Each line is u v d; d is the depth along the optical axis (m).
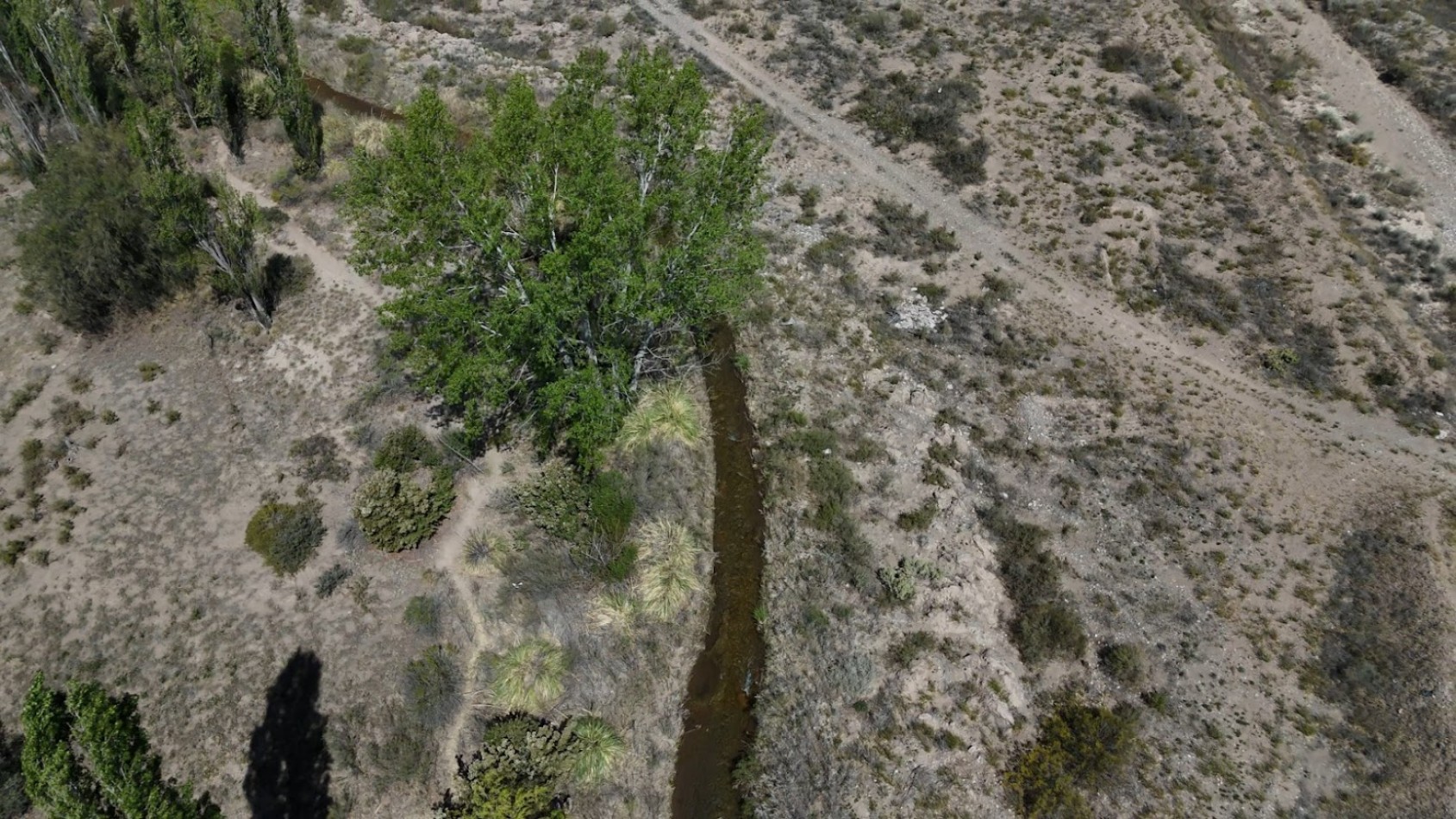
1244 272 41.22
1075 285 40.91
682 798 25.61
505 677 26.42
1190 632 29.17
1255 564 30.88
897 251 42.25
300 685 26.44
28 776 16.33
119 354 35.56
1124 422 35.44
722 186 29.17
